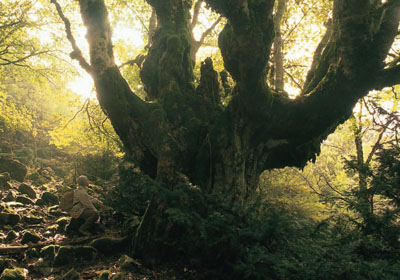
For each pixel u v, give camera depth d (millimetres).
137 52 12594
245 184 5762
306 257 4020
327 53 6027
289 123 5496
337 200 6297
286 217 4145
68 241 6180
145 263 4953
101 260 5312
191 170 5574
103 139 9664
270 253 3975
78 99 9328
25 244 5797
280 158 6180
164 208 5082
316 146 6129
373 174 6152
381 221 4938
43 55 15109
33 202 9367
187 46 6352
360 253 4520
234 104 5535
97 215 6770
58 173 22500
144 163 5895
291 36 12109
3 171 13508
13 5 13453
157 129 5492
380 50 4660
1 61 15273
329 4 10922
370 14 4848
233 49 4527
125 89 5500
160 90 6176
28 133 24656
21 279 4375
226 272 4164
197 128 5777
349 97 5086
